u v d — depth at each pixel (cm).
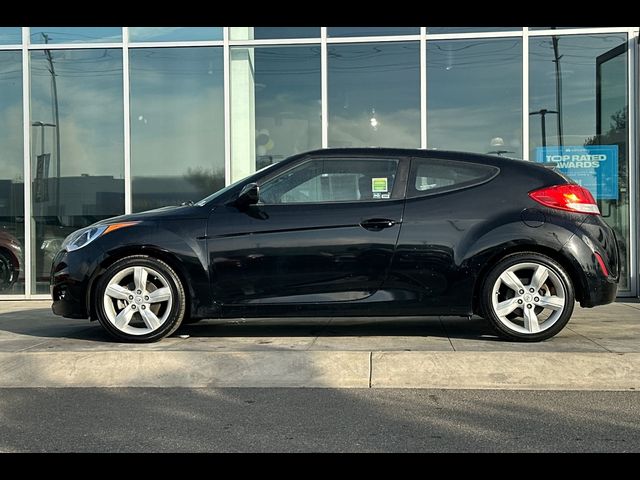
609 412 420
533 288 532
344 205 548
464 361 490
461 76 905
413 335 590
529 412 421
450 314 539
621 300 844
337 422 409
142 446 374
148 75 946
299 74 930
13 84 960
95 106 952
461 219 536
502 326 534
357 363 496
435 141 911
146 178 948
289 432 393
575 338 560
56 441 384
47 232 952
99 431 399
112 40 946
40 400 462
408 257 535
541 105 891
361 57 920
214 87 940
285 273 542
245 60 938
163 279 548
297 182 561
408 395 462
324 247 538
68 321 718
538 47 891
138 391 482
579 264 523
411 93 912
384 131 918
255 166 940
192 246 545
